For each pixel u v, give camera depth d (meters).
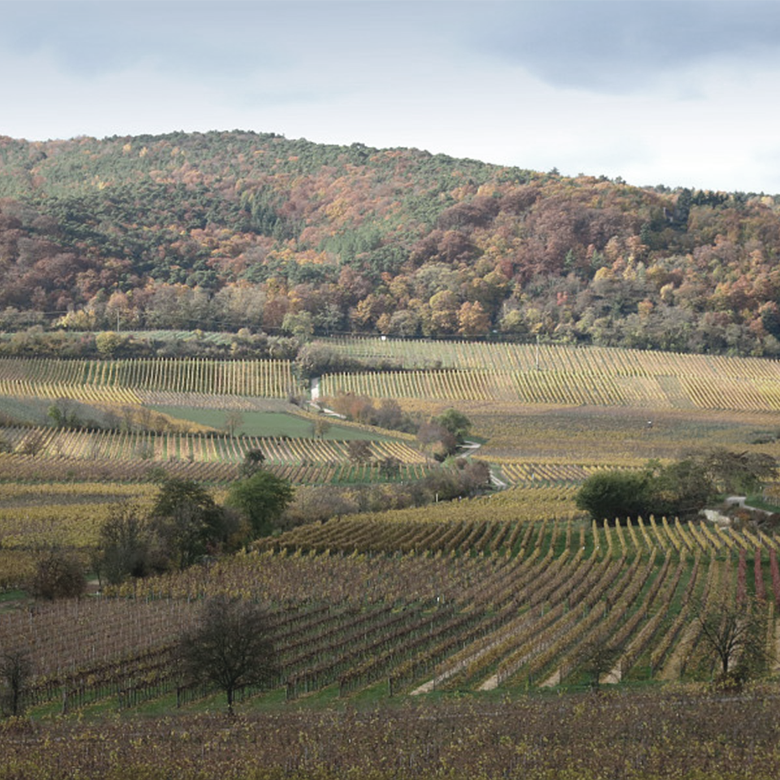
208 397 198.62
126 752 39.50
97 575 83.94
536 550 90.88
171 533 87.25
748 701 45.62
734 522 102.06
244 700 52.09
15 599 74.56
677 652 60.03
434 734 41.34
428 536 99.06
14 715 46.12
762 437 174.50
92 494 118.56
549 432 181.88
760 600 65.69
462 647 62.50
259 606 70.50
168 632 63.62
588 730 41.16
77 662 57.47
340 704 50.38
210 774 36.53
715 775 34.69
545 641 61.69
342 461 154.62
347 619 68.88
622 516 109.56
